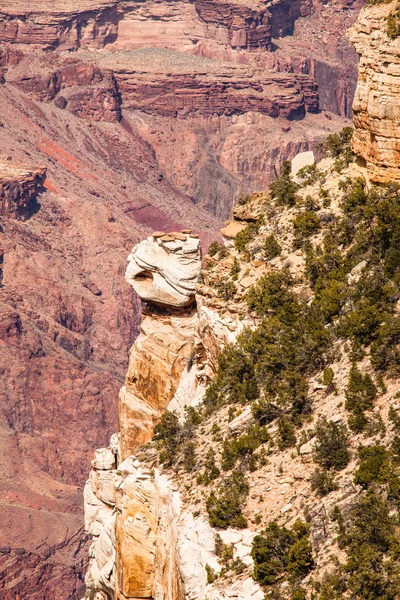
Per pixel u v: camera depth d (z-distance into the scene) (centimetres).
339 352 16212
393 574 12438
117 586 17188
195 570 14450
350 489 13725
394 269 17000
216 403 17200
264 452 15250
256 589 13512
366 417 14525
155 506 16488
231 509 14538
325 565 13025
